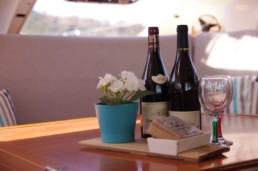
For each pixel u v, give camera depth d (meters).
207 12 3.72
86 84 2.75
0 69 2.54
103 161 0.95
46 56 2.66
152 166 0.88
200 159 0.90
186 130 0.98
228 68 3.15
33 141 1.25
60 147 1.15
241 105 2.86
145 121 1.17
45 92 2.63
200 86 1.12
